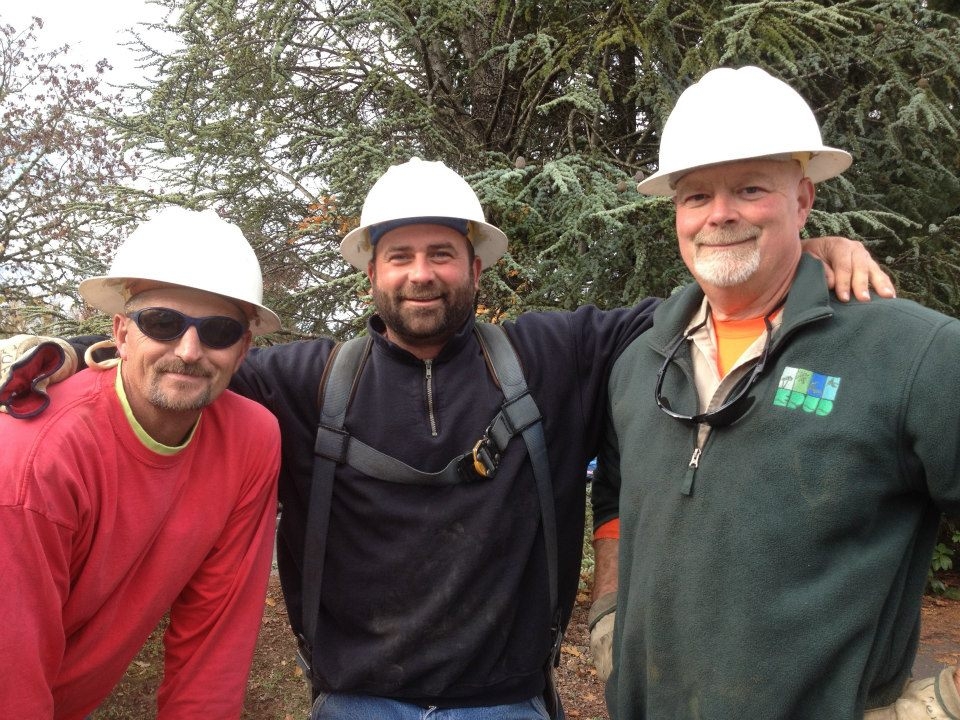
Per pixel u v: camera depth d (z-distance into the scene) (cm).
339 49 496
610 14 431
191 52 444
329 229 490
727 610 148
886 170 489
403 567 204
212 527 183
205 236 178
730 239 162
